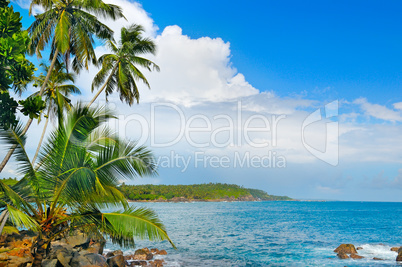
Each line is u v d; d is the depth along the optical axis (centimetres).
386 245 2941
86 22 1947
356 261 2208
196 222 5794
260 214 8875
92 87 2500
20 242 1702
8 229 1797
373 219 6919
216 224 5388
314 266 2070
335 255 2461
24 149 1053
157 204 15888
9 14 1157
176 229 4481
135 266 1884
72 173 1041
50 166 1085
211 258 2317
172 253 2488
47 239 1142
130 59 2417
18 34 1196
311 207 16050
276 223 5738
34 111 1223
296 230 4481
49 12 1811
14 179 1611
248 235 3828
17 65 1235
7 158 1220
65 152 1084
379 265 2069
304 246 2961
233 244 3056
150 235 1099
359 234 3988
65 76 2664
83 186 1045
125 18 2027
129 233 1108
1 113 1111
